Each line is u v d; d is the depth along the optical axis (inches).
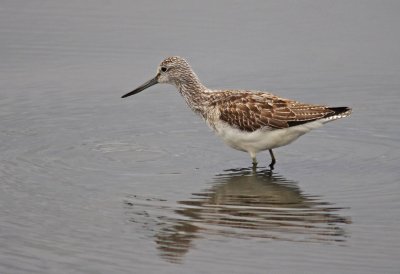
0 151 752.3
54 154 748.0
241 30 1039.6
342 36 1026.1
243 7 1109.7
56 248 567.2
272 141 714.8
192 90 772.0
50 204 639.8
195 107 770.2
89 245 571.2
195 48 994.1
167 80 792.3
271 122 703.1
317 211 620.1
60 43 1021.2
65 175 699.4
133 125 825.5
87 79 934.4
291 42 1010.1
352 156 742.5
